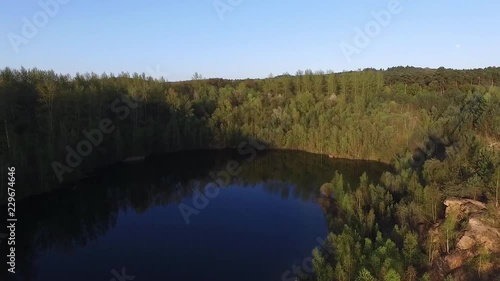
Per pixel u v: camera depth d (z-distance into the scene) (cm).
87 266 4378
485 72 13812
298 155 10381
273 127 11288
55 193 6706
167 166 9138
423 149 7162
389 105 10012
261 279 4019
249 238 5091
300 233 5203
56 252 4775
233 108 11875
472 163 4712
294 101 11919
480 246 3403
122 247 4891
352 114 10338
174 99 10962
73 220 5831
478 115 6875
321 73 13300
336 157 10019
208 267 4312
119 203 6675
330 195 6594
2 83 6425
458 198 4097
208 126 11212
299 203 6488
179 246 4894
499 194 3812
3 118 6191
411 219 4184
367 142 9550
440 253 3594
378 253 3262
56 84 7675
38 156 6544
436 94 10288
